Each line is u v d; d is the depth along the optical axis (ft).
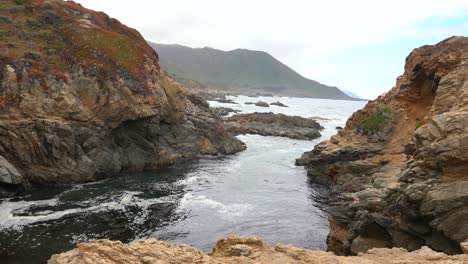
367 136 151.94
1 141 123.13
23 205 108.68
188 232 97.14
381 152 139.64
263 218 110.73
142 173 159.74
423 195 67.77
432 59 132.67
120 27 208.33
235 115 355.36
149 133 174.60
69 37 167.22
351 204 87.51
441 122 70.54
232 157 206.59
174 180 149.89
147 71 175.83
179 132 195.00
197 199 126.11
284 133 293.43
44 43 158.81
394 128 146.10
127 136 164.45
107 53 167.63
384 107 154.61
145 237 92.43
